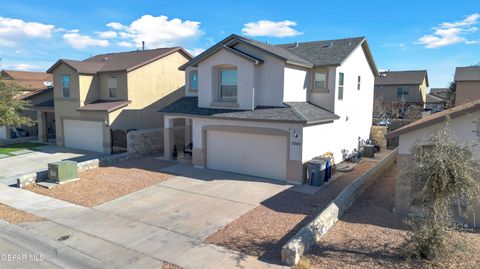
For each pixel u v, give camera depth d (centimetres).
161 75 2514
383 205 1178
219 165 1747
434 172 740
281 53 1725
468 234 921
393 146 2541
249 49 1705
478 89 2714
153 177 1602
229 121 1658
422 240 770
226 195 1324
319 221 914
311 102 1905
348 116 2059
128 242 912
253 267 768
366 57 2291
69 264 803
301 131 1457
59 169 1479
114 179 1567
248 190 1389
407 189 1069
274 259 804
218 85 1816
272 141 1562
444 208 775
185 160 1992
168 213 1133
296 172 1484
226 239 924
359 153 2103
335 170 1728
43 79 3784
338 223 1012
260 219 1068
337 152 1927
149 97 2441
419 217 966
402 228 966
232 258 813
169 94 2586
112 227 1017
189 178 1584
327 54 1945
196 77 2094
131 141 2061
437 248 762
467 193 750
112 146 2266
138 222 1056
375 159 2114
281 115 1523
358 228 972
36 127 3073
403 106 4638
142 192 1372
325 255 810
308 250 837
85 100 2402
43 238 940
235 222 1048
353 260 782
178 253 845
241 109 1703
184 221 1061
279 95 1644
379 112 3806
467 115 968
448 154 754
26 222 1059
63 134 2544
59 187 1443
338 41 2153
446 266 740
